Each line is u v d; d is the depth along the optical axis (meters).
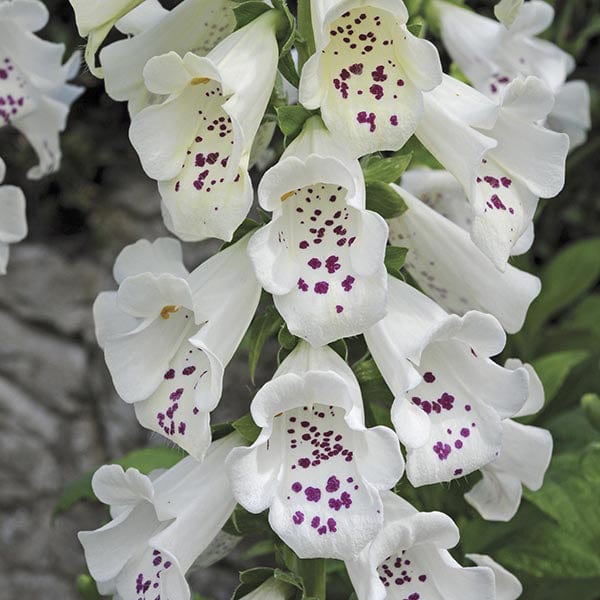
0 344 0.96
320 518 0.48
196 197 0.48
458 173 0.50
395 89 0.48
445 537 0.50
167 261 0.53
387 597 0.51
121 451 0.95
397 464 0.48
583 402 0.62
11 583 0.94
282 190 0.48
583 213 1.05
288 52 0.50
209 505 0.51
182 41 0.52
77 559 0.95
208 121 0.49
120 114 1.05
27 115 0.61
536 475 0.54
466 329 0.50
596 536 0.62
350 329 0.48
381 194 0.51
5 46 0.60
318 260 0.49
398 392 0.50
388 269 0.51
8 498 0.94
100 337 0.54
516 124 0.51
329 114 0.48
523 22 0.63
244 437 0.51
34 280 0.99
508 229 0.50
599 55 1.04
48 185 1.03
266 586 0.52
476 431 0.50
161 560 0.51
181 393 0.50
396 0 0.47
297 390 0.48
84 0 0.50
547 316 0.82
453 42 0.64
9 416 0.95
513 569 0.67
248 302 0.51
